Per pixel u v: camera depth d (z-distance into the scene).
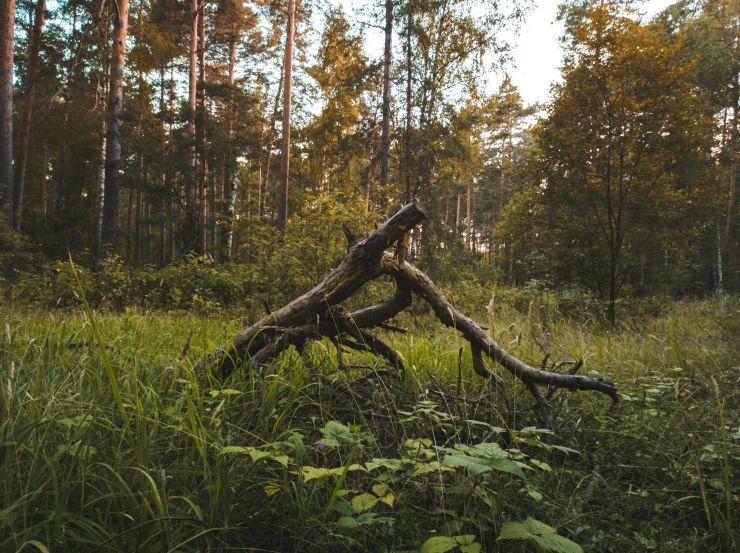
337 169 22.02
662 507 1.80
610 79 9.10
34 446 1.50
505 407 2.51
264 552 1.46
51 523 1.34
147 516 1.41
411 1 13.94
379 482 1.77
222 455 1.59
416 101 14.95
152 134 19.86
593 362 4.02
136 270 10.36
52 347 2.48
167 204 19.41
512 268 20.23
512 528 1.30
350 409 2.37
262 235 10.48
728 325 7.59
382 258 2.60
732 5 22.08
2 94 11.60
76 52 15.12
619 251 9.41
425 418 2.30
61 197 26.44
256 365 2.39
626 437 2.37
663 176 9.55
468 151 15.43
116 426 1.74
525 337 4.45
